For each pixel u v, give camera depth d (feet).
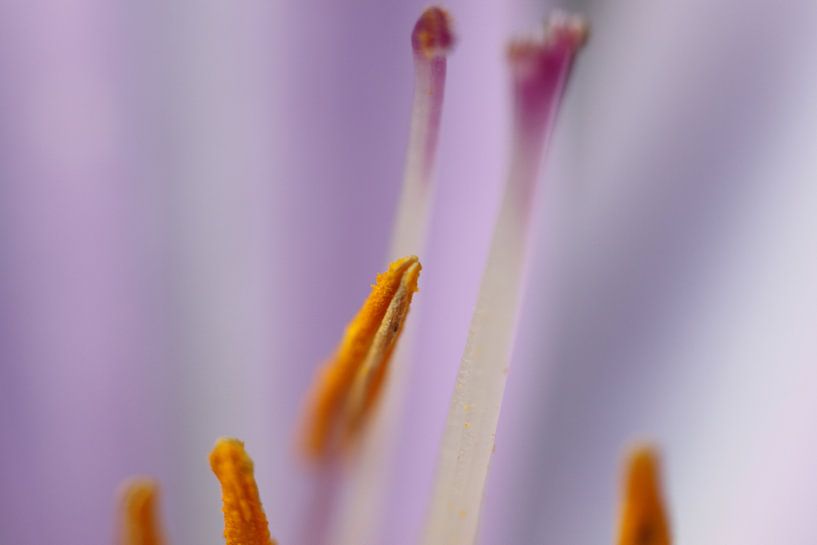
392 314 0.35
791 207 0.36
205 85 0.38
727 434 0.37
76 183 0.38
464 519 0.35
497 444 0.38
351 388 0.36
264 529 0.35
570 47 0.35
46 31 0.37
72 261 0.38
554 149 0.37
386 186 0.38
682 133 0.37
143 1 0.37
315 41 0.38
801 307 0.37
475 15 0.37
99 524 0.38
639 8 0.36
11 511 0.38
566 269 0.37
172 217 0.38
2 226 0.38
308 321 0.38
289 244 0.38
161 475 0.39
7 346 0.38
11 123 0.38
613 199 0.37
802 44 0.36
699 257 0.37
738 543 0.36
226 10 0.37
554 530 0.38
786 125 0.36
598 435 0.37
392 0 0.37
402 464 0.37
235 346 0.39
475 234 0.37
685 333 0.37
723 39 0.36
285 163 0.38
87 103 0.38
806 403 0.36
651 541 0.35
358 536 0.37
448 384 0.38
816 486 0.36
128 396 0.38
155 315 0.38
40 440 0.38
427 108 0.36
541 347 0.37
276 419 0.39
